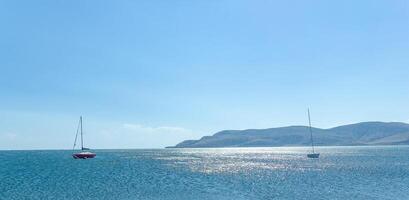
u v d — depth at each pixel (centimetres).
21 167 12750
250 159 18350
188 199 5531
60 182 7756
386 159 16538
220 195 5903
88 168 12112
